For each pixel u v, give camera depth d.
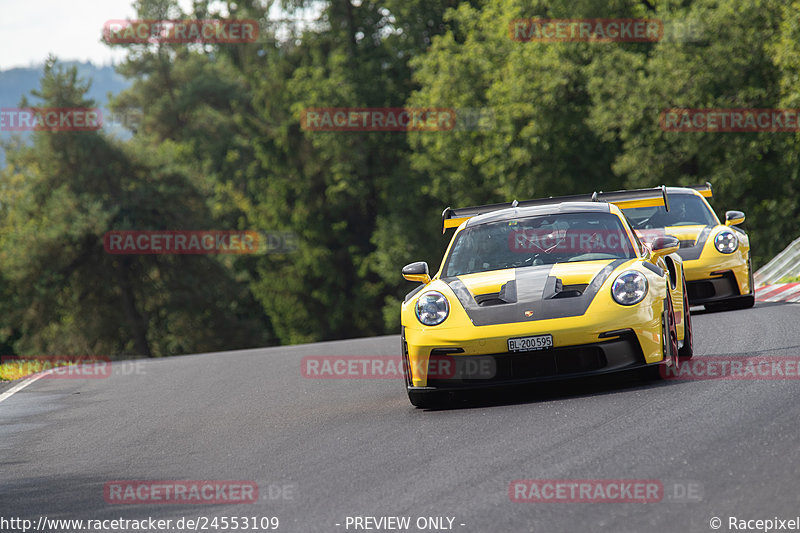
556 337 23.75
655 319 24.36
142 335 175.00
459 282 26.34
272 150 180.50
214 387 37.69
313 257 182.50
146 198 168.12
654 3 124.94
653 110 112.19
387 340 54.19
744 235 46.22
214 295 178.88
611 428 19.66
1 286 167.75
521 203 31.33
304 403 29.81
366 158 174.88
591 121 119.94
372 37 174.62
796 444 16.56
